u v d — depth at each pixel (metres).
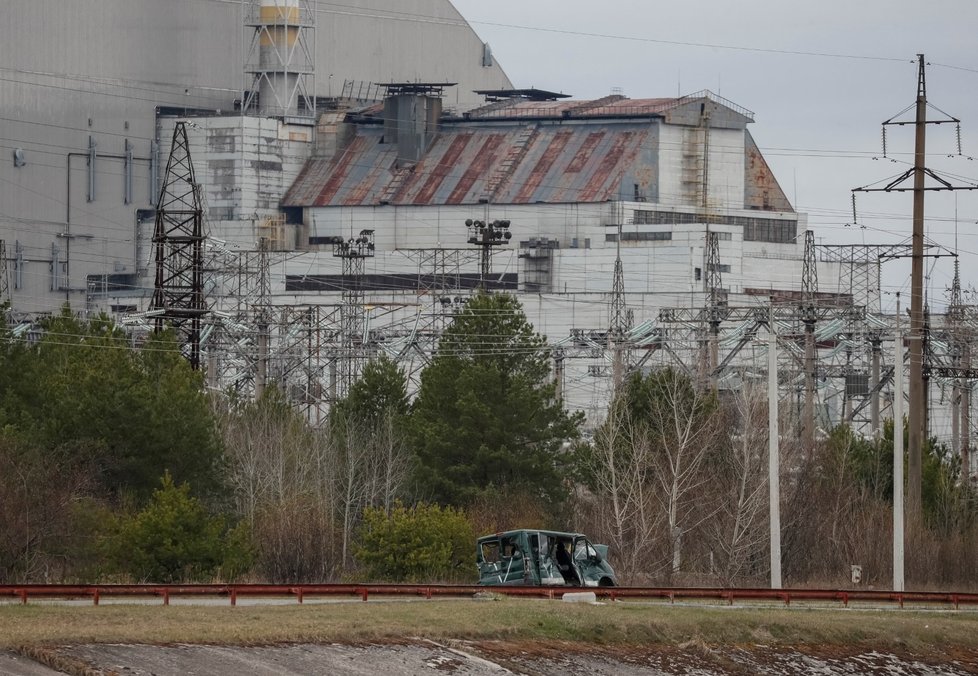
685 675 145.38
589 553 191.00
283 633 132.25
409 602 158.00
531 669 137.12
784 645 160.12
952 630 172.25
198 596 157.88
